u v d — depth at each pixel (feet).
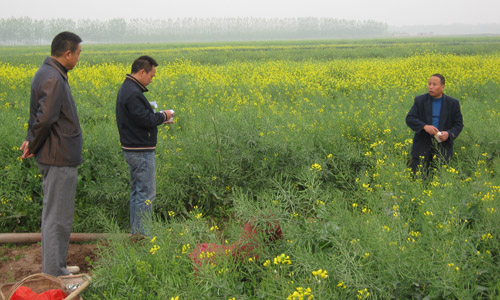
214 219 17.65
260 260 11.31
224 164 18.74
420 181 15.87
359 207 14.89
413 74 53.52
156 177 17.66
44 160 12.16
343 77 54.90
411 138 23.82
